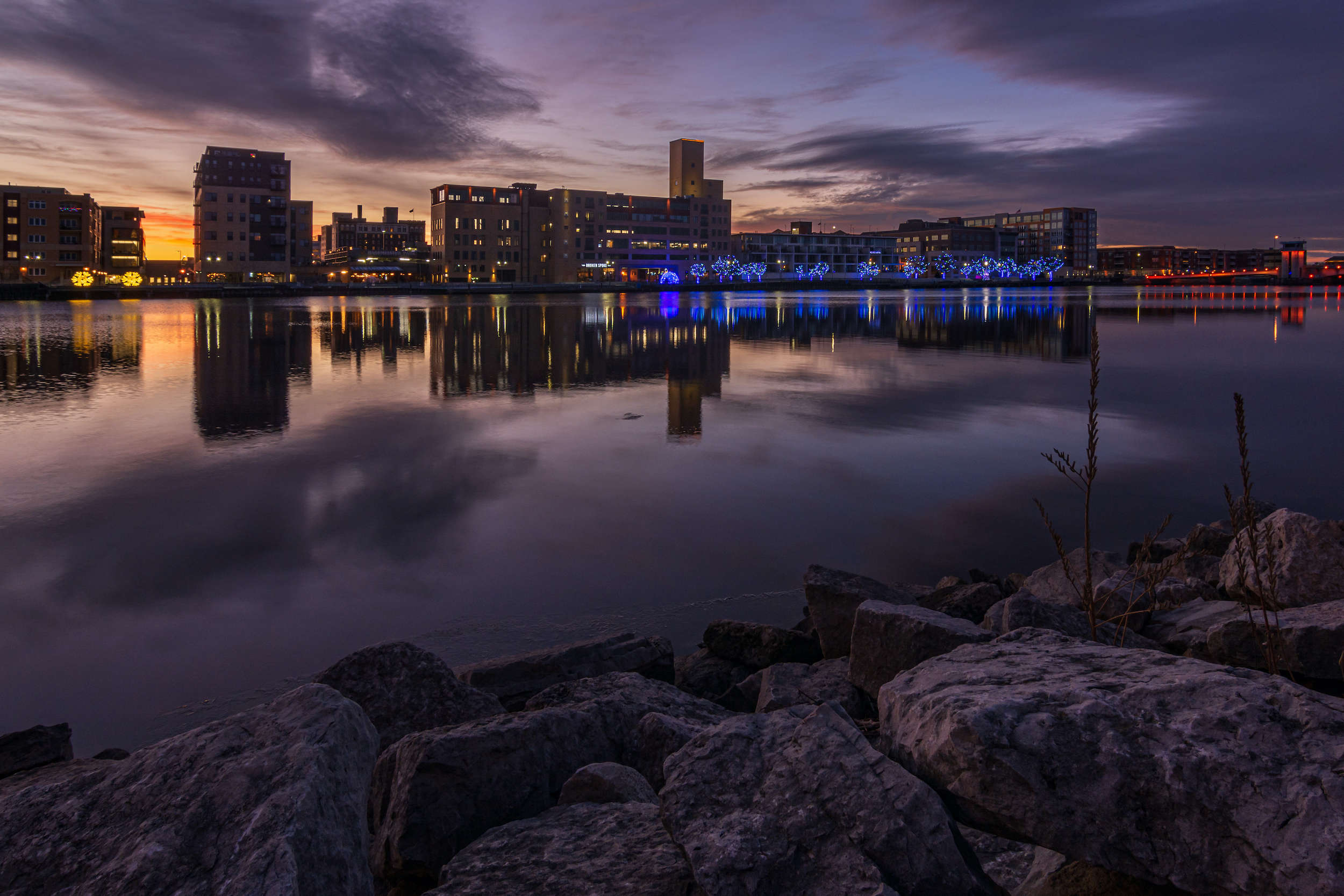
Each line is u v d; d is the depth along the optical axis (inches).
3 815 101.7
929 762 104.1
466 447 659.4
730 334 1983.3
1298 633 174.2
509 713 167.2
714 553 402.0
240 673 280.2
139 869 89.6
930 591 338.3
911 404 901.8
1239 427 142.0
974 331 2113.7
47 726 222.7
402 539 424.2
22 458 610.5
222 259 6766.7
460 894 107.7
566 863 111.7
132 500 494.6
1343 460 622.2
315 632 312.3
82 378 1109.1
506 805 139.9
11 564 385.7
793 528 444.8
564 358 1414.9
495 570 377.7
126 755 225.6
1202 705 97.7
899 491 524.1
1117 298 4798.2
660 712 183.6
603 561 390.6
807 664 245.4
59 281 6422.2
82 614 328.2
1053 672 114.5
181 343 1656.0
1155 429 748.6
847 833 98.0
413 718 183.6
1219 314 2874.0
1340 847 77.4
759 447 663.1
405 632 312.7
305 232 7372.1
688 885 102.3
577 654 248.4
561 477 558.9
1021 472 576.1
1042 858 116.2
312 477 557.3
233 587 358.0
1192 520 464.4
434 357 1416.1
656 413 839.7
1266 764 87.2
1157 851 87.8
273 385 1053.2
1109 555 313.3
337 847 96.3
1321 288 7790.4
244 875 86.6
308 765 101.3
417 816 133.8
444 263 7834.6
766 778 109.7
